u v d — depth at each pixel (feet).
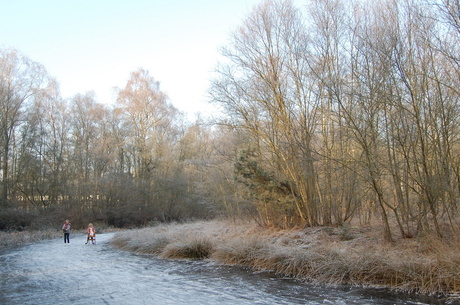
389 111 41.60
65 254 61.16
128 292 31.65
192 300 28.48
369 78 41.86
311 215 57.57
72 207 134.51
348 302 26.68
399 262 31.53
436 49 35.68
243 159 60.29
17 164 126.41
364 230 50.21
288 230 57.26
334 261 34.63
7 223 111.04
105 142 140.36
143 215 138.72
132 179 145.69
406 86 38.91
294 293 30.04
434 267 29.55
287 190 59.26
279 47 57.47
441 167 40.24
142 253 60.44
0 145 114.01
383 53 39.45
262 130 60.49
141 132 139.44
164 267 44.86
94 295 30.86
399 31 40.42
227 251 47.32
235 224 75.61
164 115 142.00
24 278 39.58
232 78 60.44
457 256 30.09
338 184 54.85
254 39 58.08
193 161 104.06
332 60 51.29
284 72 57.67
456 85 37.76
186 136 150.20
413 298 27.02
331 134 53.52
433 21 38.09
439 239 36.19
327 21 52.11
